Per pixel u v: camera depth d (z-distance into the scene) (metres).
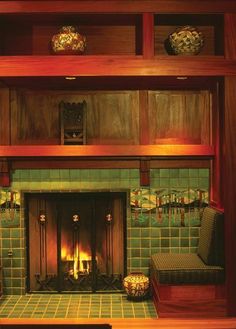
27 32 4.41
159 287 3.87
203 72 3.88
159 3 3.87
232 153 3.87
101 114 4.49
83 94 4.49
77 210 4.59
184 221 4.53
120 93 4.49
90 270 4.57
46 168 4.50
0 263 4.50
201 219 4.51
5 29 4.40
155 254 4.45
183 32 4.07
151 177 4.52
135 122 4.48
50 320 3.83
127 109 4.49
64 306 4.18
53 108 4.48
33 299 4.39
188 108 4.49
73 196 4.56
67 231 4.59
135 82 4.27
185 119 4.49
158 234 4.53
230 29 3.88
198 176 4.52
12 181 4.50
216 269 3.85
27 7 3.86
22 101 4.46
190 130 4.49
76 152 4.18
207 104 4.46
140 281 4.30
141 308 4.11
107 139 4.49
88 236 4.59
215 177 4.30
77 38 4.05
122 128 4.49
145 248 4.53
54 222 4.59
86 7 3.86
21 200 4.50
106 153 4.20
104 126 4.49
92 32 4.43
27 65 3.86
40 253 4.59
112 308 4.11
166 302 3.85
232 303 3.83
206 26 4.43
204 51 4.43
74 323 3.79
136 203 4.52
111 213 4.57
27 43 4.41
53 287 4.56
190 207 4.53
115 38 4.43
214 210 4.11
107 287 4.56
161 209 4.52
